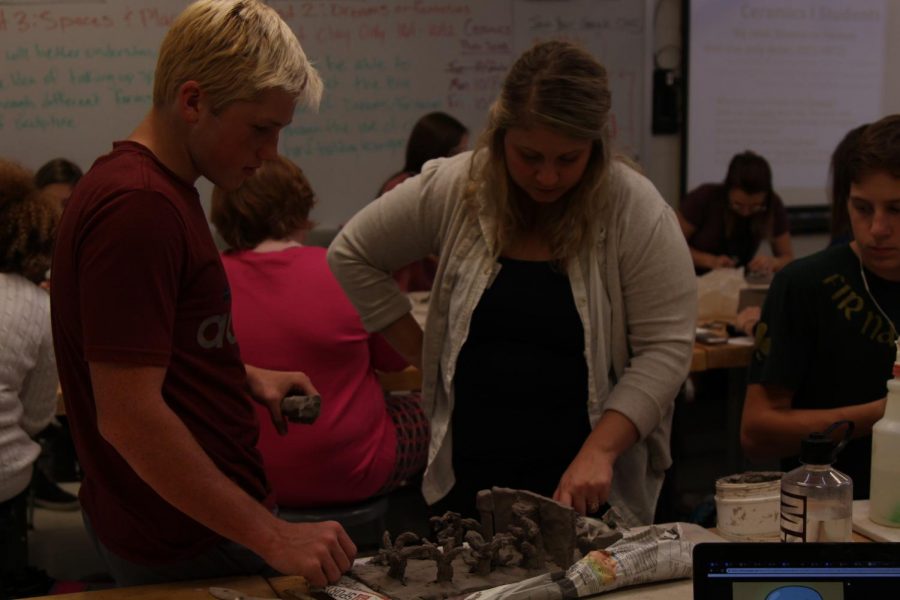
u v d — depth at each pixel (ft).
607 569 3.91
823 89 16.85
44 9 13.19
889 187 5.05
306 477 7.41
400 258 5.86
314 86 3.96
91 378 3.67
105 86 13.58
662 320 5.27
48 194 7.09
